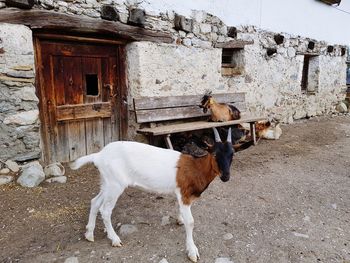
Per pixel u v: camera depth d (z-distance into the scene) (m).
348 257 2.58
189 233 2.54
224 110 5.77
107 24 4.58
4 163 3.89
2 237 2.76
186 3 5.67
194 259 2.47
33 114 4.00
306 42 8.78
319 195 3.87
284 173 4.67
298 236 2.88
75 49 4.64
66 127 4.68
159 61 5.32
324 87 9.88
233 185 4.15
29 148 4.03
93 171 4.52
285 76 8.25
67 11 4.23
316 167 4.99
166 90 5.53
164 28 5.36
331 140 6.87
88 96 4.89
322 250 2.67
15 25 3.74
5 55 3.72
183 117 5.65
